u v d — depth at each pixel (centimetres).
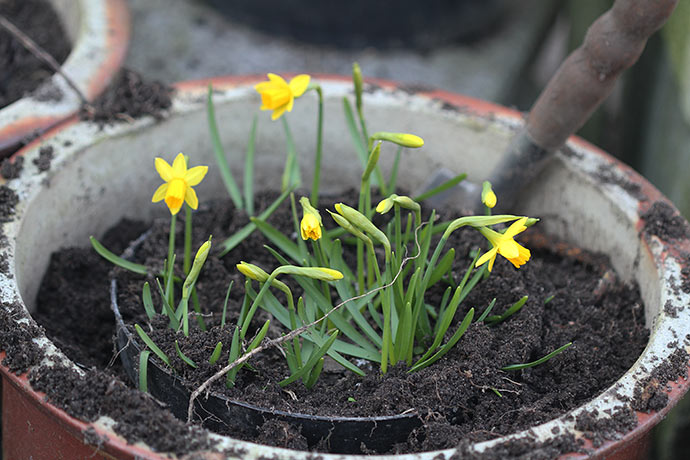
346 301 108
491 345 112
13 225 116
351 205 130
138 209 131
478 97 199
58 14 153
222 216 128
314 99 132
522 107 234
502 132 130
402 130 133
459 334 109
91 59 134
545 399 110
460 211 128
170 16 213
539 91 243
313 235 105
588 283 123
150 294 114
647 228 119
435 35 208
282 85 111
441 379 108
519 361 112
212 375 108
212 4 212
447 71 205
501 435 104
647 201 122
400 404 108
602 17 116
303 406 108
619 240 123
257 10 206
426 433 106
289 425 106
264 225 120
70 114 127
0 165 120
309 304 115
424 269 120
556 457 100
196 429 101
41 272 121
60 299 122
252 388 108
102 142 125
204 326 113
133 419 102
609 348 116
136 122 127
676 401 105
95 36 138
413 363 113
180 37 206
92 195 125
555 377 114
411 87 135
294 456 100
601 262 125
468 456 100
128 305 116
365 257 125
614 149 200
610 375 113
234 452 100
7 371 104
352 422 106
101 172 125
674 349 108
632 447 107
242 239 123
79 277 124
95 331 122
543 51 252
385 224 127
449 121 132
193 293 114
